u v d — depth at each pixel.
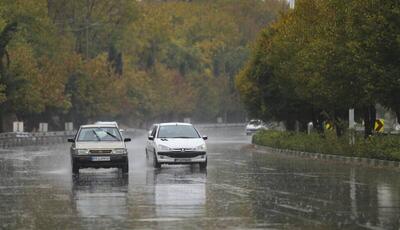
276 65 98.50
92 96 193.62
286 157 86.69
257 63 112.94
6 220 31.75
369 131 87.12
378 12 64.94
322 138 91.25
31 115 183.88
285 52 93.44
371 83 66.12
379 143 71.81
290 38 92.38
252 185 48.16
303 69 84.19
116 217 32.28
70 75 190.25
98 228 29.08
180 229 28.56
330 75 73.81
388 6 64.75
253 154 94.69
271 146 106.50
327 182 50.28
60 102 168.12
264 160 80.00
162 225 29.69
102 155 58.47
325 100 85.81
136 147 117.81
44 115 192.12
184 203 37.66
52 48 187.75
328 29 74.62
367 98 69.88
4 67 138.88
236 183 49.88
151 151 68.69
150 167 68.81
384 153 69.31
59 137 157.50
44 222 31.02
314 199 39.31
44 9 186.25
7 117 178.38
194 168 66.50
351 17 67.75
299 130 122.44
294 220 31.05
